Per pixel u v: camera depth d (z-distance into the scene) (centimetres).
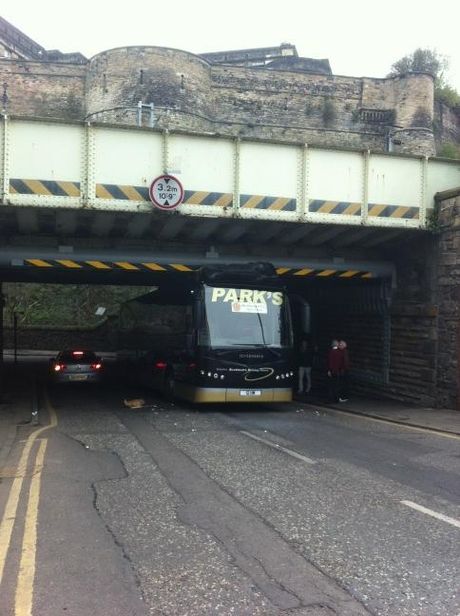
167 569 433
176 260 1481
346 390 1616
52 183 1172
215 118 3512
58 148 1177
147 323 1833
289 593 392
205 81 3441
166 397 1580
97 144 1196
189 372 1341
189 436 999
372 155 1362
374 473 730
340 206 1338
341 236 1487
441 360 1419
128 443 936
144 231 1412
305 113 3625
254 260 1533
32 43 4722
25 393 1853
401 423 1194
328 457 827
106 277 1892
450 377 1388
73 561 450
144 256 1462
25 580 416
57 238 1435
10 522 546
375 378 1703
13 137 1159
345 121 3656
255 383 1295
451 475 722
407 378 1550
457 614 365
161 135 1230
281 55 4441
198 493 638
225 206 1266
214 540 493
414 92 3525
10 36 4469
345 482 683
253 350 1298
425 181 1399
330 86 3659
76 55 4722
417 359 1508
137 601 382
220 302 1309
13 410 1419
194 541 491
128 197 1209
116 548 477
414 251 1527
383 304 1648
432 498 618
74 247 1436
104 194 1197
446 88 3975
